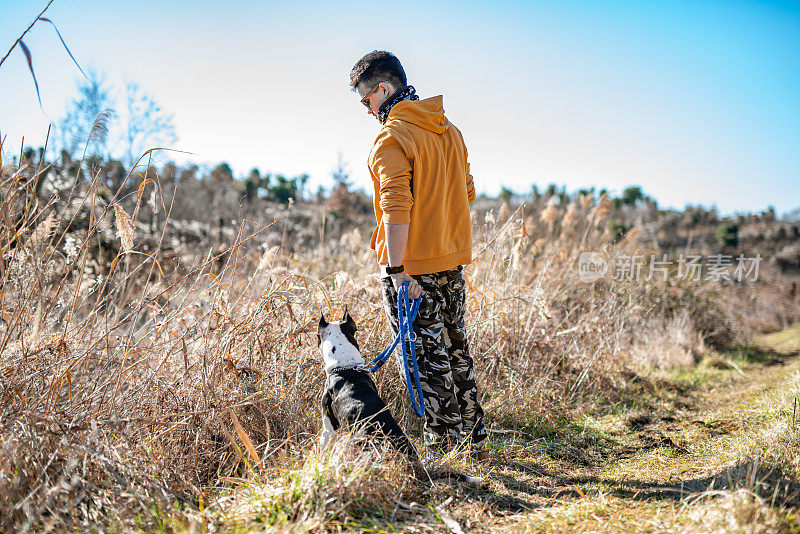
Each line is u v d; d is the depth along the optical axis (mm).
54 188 3309
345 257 5844
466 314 4023
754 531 1775
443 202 2793
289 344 3436
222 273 3252
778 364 6426
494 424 3654
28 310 2717
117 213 2869
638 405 4441
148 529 2043
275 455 2721
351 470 2334
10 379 2480
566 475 2941
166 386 2912
